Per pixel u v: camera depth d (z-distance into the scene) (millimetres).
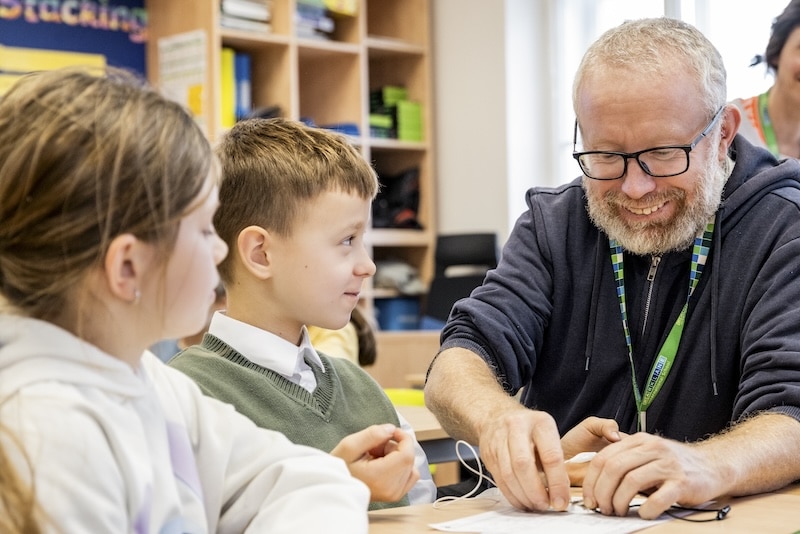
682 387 1824
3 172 913
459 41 5785
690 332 1819
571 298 1959
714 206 1788
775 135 3322
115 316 940
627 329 1875
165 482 979
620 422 1872
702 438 1806
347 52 5582
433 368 1822
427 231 5855
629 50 1761
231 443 1135
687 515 1244
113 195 905
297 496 1075
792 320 1611
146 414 989
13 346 903
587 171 1831
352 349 2912
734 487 1312
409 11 5930
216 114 5016
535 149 5609
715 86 1776
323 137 1612
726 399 1792
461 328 1883
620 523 1199
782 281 1684
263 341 1523
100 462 877
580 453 1506
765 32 4250
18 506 837
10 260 918
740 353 1773
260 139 1596
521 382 1918
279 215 1528
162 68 5309
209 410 1154
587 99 1786
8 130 923
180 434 1067
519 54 5566
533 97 5609
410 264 6020
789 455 1404
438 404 1702
